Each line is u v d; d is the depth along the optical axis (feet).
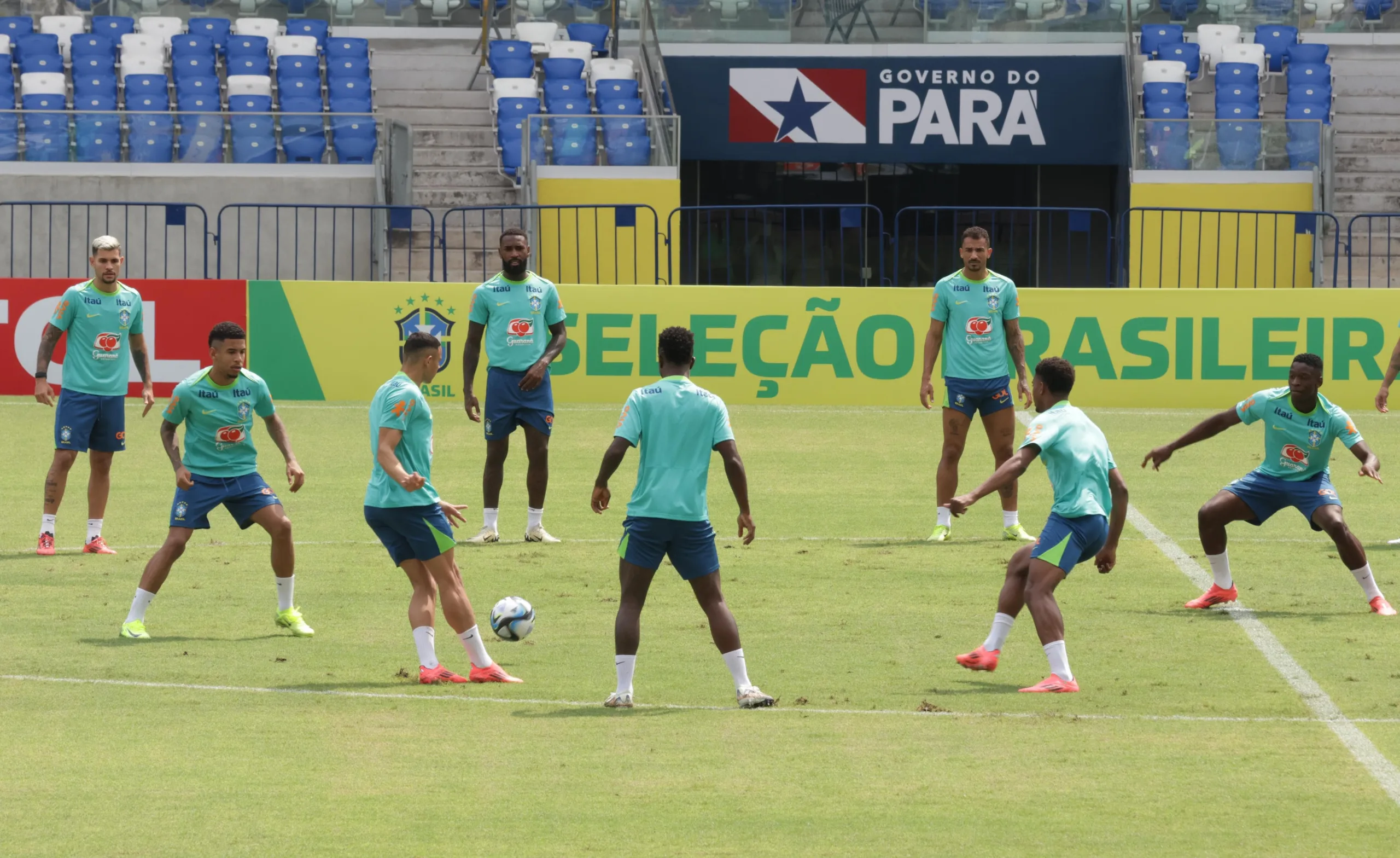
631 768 74.18
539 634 102.53
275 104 304.50
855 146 315.78
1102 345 208.85
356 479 164.04
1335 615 106.83
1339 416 105.70
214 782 71.97
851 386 211.82
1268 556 127.03
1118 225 232.94
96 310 127.85
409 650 98.43
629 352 211.82
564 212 270.67
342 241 266.36
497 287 132.87
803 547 131.34
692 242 342.64
